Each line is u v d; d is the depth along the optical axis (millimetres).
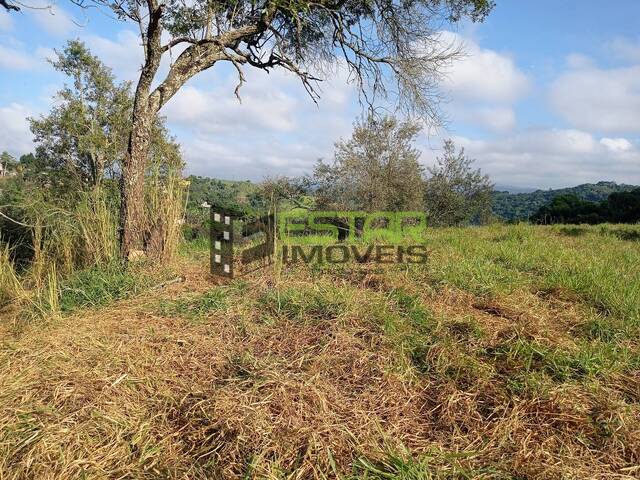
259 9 6355
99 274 4469
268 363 2727
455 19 8062
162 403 2348
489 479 1833
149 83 5086
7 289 4043
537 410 2266
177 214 5391
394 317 3400
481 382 2525
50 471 1838
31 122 13438
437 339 3072
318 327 3277
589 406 2307
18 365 2684
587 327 3324
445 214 16031
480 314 3645
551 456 1955
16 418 2131
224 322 3396
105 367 2654
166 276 4668
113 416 2184
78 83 14656
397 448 1991
